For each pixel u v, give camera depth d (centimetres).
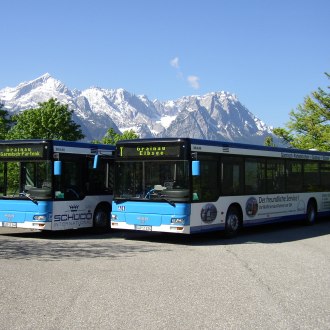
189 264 1144
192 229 1493
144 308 742
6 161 1627
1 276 958
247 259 1233
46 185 1574
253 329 649
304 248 1457
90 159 1728
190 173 1489
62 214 1608
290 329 652
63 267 1066
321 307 772
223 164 1650
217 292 859
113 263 1136
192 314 715
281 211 1966
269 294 852
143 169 1544
